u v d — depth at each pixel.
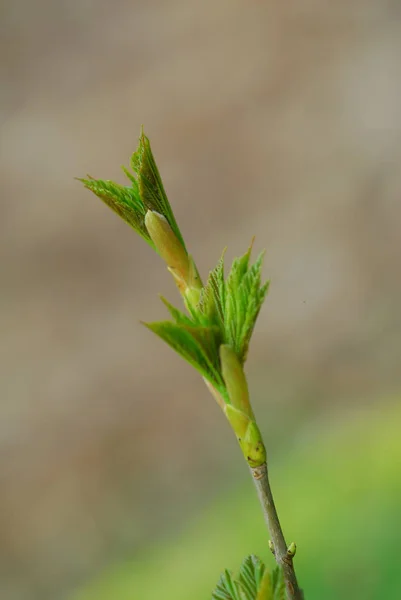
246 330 0.50
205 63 5.14
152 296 4.07
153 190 0.53
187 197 4.53
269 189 4.38
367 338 3.49
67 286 4.26
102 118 5.07
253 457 0.50
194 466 3.26
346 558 1.62
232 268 0.50
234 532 2.04
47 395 3.79
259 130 4.70
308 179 4.32
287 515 1.86
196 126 4.84
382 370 3.23
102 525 3.12
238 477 3.09
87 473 3.40
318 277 3.84
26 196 4.75
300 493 1.93
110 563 2.94
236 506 2.19
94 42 5.54
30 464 3.51
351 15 5.04
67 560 3.03
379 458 1.93
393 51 4.68
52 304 4.18
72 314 4.11
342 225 4.03
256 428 0.50
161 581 2.03
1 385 3.89
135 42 5.47
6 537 3.22
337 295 3.73
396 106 4.42
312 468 2.04
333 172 4.29
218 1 5.48
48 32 5.63
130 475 3.32
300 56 4.95
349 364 3.37
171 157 4.78
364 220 3.99
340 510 1.74
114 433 3.53
